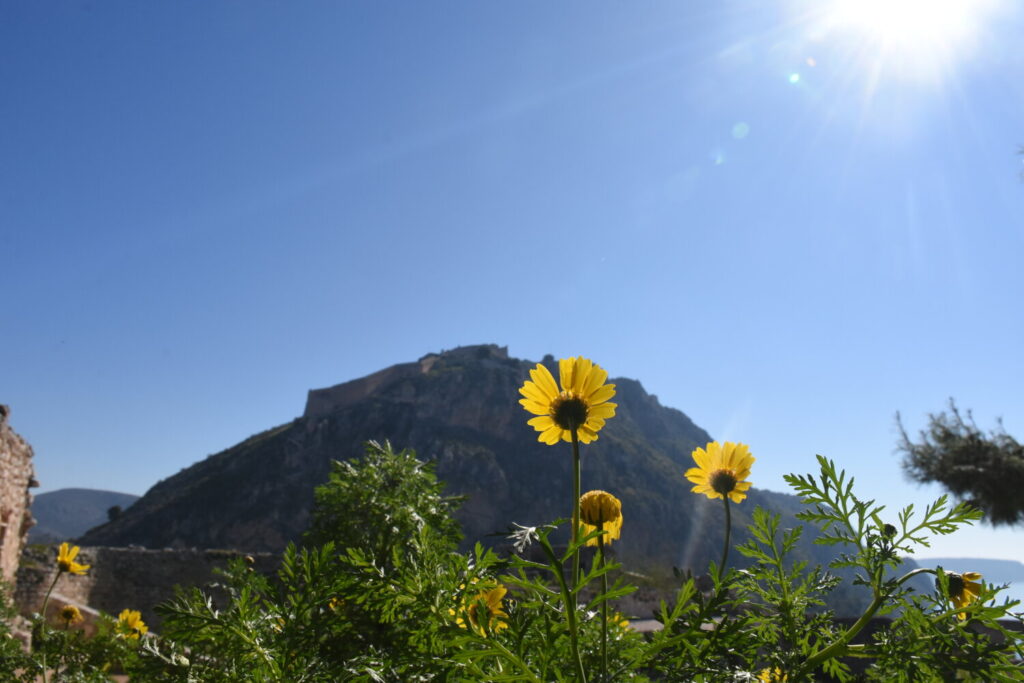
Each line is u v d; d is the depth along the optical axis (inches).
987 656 51.7
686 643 53.7
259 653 59.6
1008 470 499.5
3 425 469.1
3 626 137.2
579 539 48.9
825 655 57.3
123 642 143.8
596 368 64.4
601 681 50.8
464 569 57.9
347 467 117.5
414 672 53.1
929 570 57.9
